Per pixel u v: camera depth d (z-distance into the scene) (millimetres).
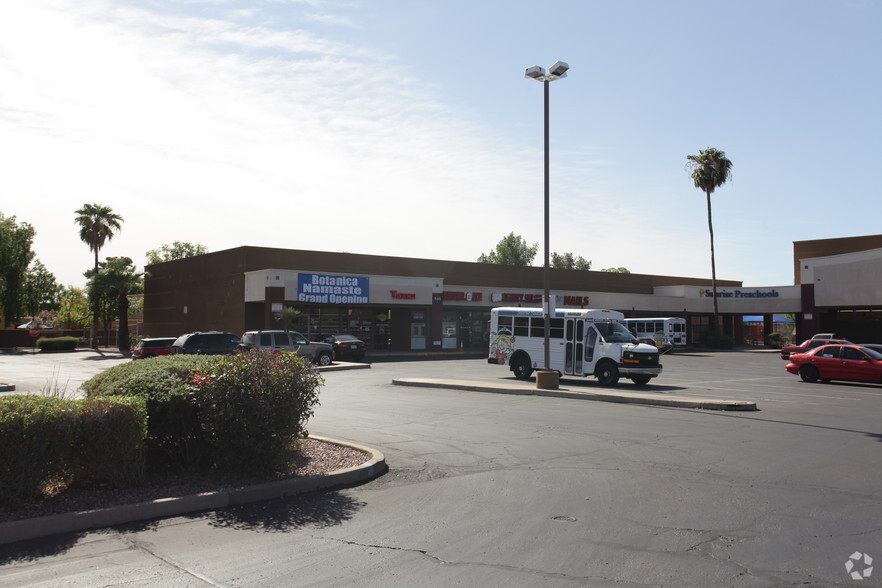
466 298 49969
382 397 19141
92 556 5941
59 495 7422
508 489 8469
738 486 8594
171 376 9086
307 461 9547
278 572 5570
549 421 14383
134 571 5566
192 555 5988
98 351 54281
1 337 66500
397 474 9344
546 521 7047
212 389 8516
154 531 6703
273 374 8664
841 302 44375
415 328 48406
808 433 12906
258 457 8453
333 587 5242
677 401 17125
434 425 13797
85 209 59281
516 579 5406
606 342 22672
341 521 7090
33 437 6914
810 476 9188
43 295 86875
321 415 15273
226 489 7863
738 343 65875
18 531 6348
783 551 6086
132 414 7816
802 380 26406
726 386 23562
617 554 6004
